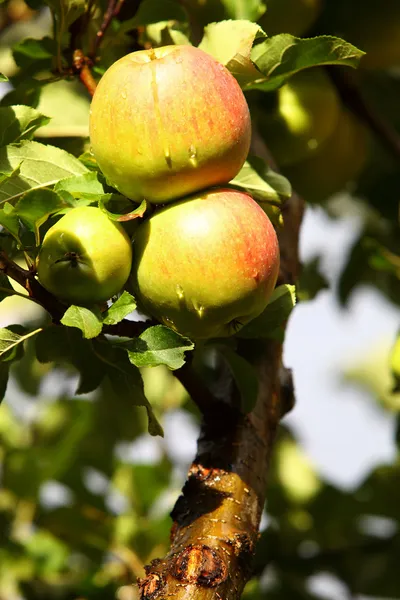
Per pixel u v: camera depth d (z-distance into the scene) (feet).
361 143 6.79
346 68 6.63
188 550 5.57
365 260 7.88
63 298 5.55
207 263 5.53
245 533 5.65
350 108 6.66
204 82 5.54
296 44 5.74
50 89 6.56
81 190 5.57
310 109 6.38
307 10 6.44
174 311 5.57
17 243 5.57
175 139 5.51
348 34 6.68
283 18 6.42
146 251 5.56
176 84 5.52
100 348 5.71
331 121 6.45
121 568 6.77
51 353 5.75
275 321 5.73
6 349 5.62
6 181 5.61
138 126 5.51
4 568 6.71
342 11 6.63
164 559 5.59
